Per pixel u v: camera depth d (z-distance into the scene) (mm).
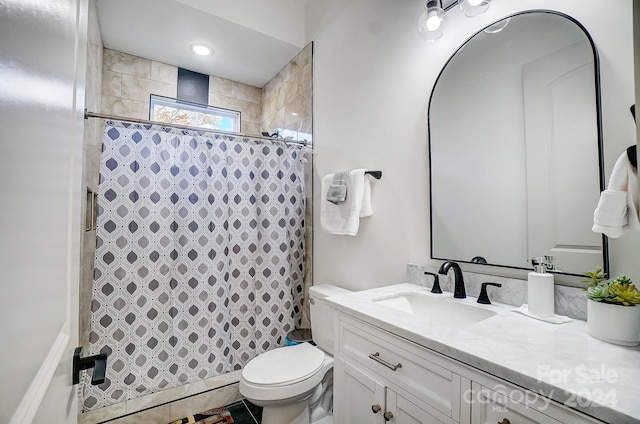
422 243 1477
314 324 1903
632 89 867
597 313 789
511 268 1133
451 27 1379
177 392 1847
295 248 2383
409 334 875
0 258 295
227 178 2107
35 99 389
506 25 1172
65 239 576
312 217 2338
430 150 1434
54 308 500
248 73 2900
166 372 1854
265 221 2244
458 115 1326
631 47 875
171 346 1873
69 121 590
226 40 2381
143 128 1847
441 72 1401
